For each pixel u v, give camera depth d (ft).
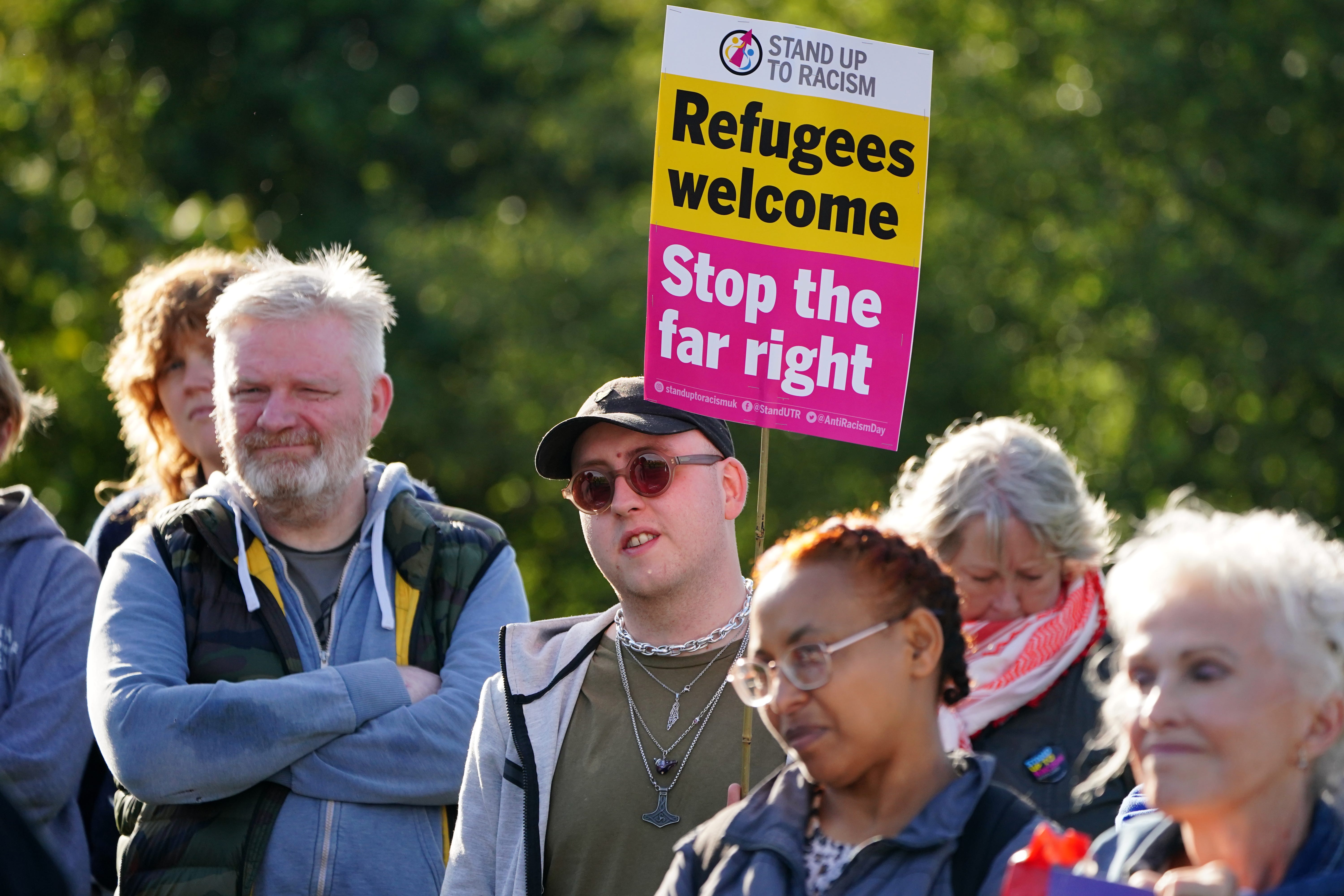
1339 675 20.65
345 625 35.94
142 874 33.58
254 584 35.45
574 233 142.82
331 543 37.01
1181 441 126.52
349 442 36.42
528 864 30.60
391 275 144.97
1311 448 128.36
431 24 165.89
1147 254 123.85
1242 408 129.29
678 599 31.45
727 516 32.42
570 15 169.58
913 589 22.63
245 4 157.07
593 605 137.39
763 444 31.63
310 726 33.45
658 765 30.66
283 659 34.99
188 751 32.91
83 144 142.72
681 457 31.45
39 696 36.96
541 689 32.19
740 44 32.14
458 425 143.33
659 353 31.63
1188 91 126.21
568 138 148.36
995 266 127.75
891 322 31.73
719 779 30.48
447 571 36.70
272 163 157.89
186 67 155.84
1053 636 31.53
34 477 123.54
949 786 22.58
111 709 33.35
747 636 31.81
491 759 32.27
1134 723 21.27
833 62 32.24
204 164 157.17
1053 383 131.95
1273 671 20.54
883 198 31.99
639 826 30.35
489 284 140.26
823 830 23.18
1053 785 30.53
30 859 21.17
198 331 42.60
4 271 125.08
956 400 131.85
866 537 22.97
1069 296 130.41
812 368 31.73
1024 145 127.03
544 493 140.77
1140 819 23.85
